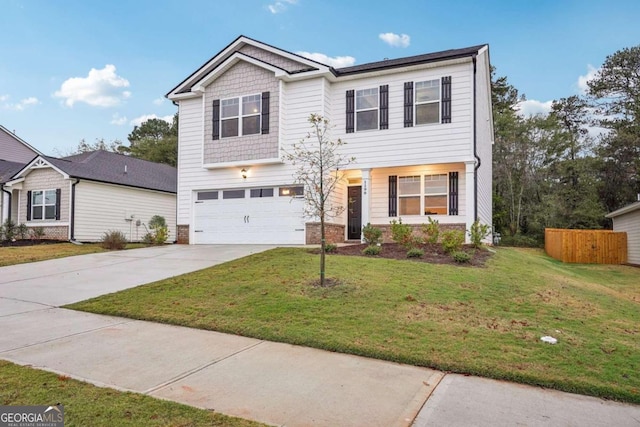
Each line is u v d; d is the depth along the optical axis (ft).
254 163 48.60
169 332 18.45
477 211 44.21
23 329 18.71
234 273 29.07
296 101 48.08
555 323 19.36
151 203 74.74
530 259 46.70
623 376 13.75
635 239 61.31
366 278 26.43
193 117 54.08
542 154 93.76
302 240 47.26
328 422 10.55
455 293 23.57
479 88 48.55
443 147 43.60
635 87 96.32
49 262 38.58
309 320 19.16
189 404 11.34
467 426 10.53
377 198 48.73
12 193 66.49
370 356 15.56
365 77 46.91
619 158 90.58
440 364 14.62
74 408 10.73
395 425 10.49
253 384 12.95
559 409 11.67
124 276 30.86
